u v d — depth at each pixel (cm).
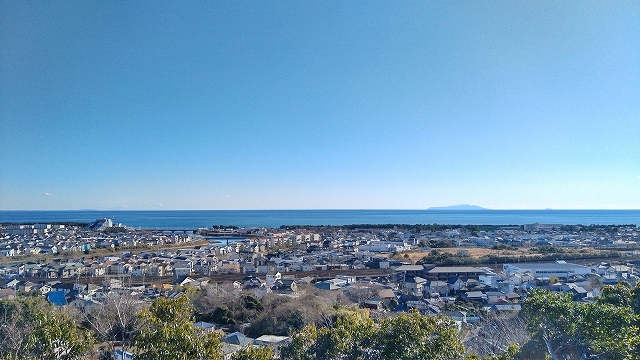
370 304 4753
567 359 1303
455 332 1409
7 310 2772
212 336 1259
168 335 1146
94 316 2136
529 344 1395
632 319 1238
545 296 1376
